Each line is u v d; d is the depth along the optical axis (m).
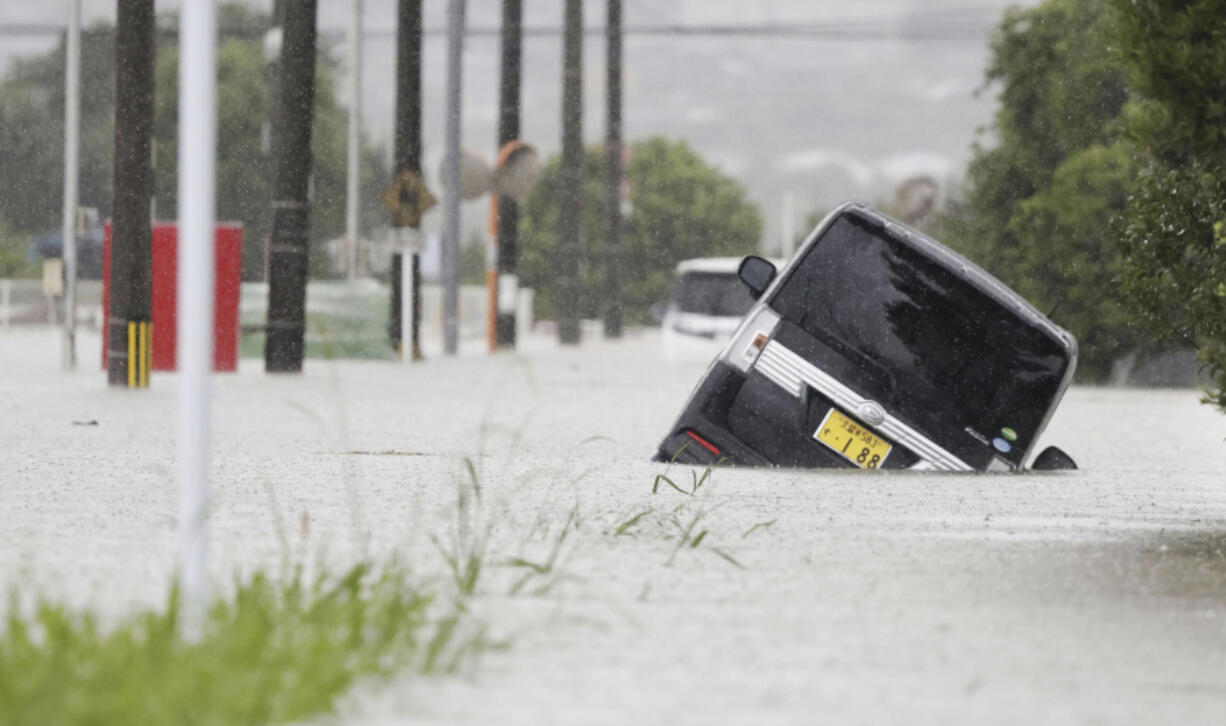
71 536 32.03
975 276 47.91
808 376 47.97
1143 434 72.00
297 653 19.56
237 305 107.44
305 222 105.69
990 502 41.56
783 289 48.44
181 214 20.80
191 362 20.81
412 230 133.12
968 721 18.22
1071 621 24.58
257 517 35.59
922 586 27.69
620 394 92.44
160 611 23.16
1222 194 34.38
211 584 25.72
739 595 26.50
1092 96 134.88
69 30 113.88
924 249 47.91
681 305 144.00
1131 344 126.06
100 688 17.72
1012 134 137.12
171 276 105.81
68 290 109.81
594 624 23.67
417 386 96.31
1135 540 34.50
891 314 48.06
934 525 36.53
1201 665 21.55
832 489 43.25
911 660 21.56
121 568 27.91
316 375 106.44
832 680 20.28
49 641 19.66
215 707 17.09
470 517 36.19
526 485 43.69
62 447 52.75
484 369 122.31
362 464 48.84
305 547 30.28
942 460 47.81
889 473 47.47
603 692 19.42
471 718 18.06
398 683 19.78
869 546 32.78
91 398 78.50
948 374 47.94
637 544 32.31
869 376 47.94
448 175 153.38
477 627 23.22
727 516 37.47
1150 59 34.09
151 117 87.44
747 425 48.47
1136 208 35.25
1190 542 34.25
